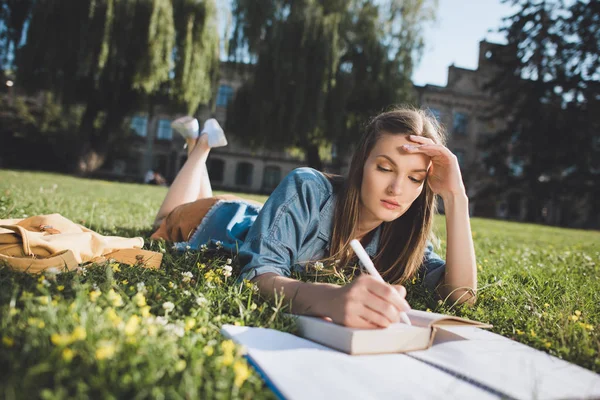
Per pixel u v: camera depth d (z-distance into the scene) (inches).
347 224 73.6
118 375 34.9
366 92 801.6
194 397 33.6
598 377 46.8
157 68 688.4
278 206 70.8
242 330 50.1
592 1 945.5
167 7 690.2
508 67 1050.1
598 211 1074.1
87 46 658.2
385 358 47.4
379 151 66.7
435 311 71.6
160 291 59.4
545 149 1005.8
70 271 64.7
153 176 1104.2
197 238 96.1
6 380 32.3
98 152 855.1
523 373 45.6
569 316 67.4
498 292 82.5
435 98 1379.2
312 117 732.0
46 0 660.7
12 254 68.0
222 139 116.8
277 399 36.5
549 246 232.1
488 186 1123.9
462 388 40.8
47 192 262.1
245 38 767.7
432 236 86.0
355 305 50.6
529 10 1007.0
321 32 722.8
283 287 59.9
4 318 41.4
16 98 1110.4
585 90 952.3
